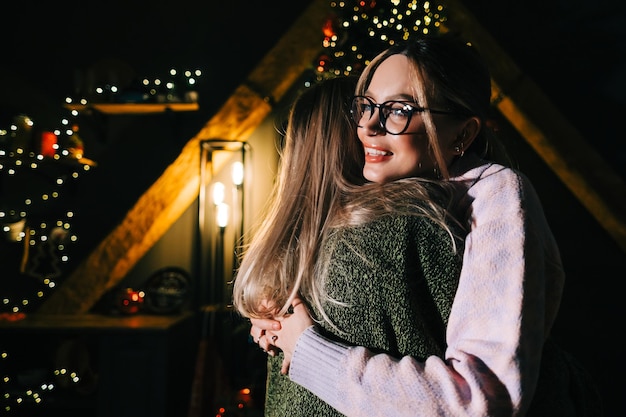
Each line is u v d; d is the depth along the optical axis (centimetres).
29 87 423
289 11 421
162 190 416
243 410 362
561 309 427
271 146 432
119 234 411
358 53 349
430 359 83
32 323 360
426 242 90
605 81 412
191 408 356
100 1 427
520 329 79
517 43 416
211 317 398
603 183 408
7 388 370
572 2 416
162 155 417
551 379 96
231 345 413
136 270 428
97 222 415
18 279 412
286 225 102
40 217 412
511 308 80
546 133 410
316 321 95
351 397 84
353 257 92
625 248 419
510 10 416
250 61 421
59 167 411
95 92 398
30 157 382
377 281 90
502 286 81
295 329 95
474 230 87
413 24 350
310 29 417
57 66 424
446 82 92
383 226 91
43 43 425
